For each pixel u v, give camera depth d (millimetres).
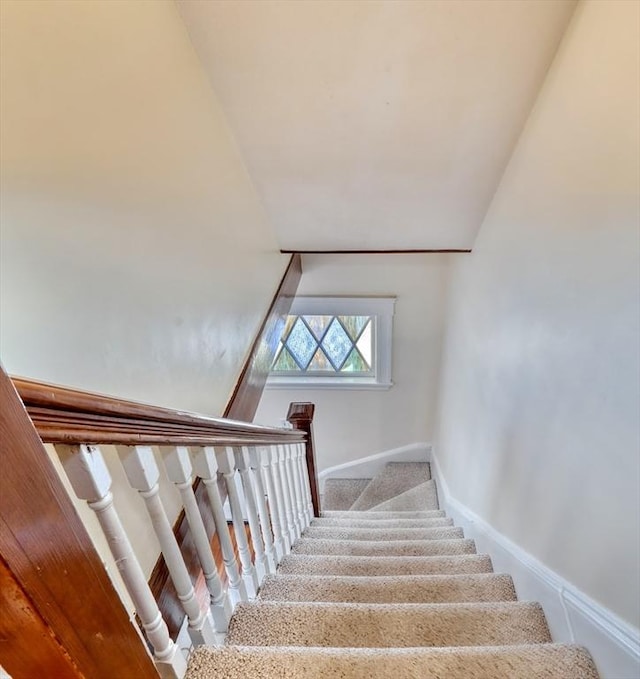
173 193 1391
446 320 3607
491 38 1505
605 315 1074
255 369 2213
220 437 1064
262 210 2354
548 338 1432
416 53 1594
